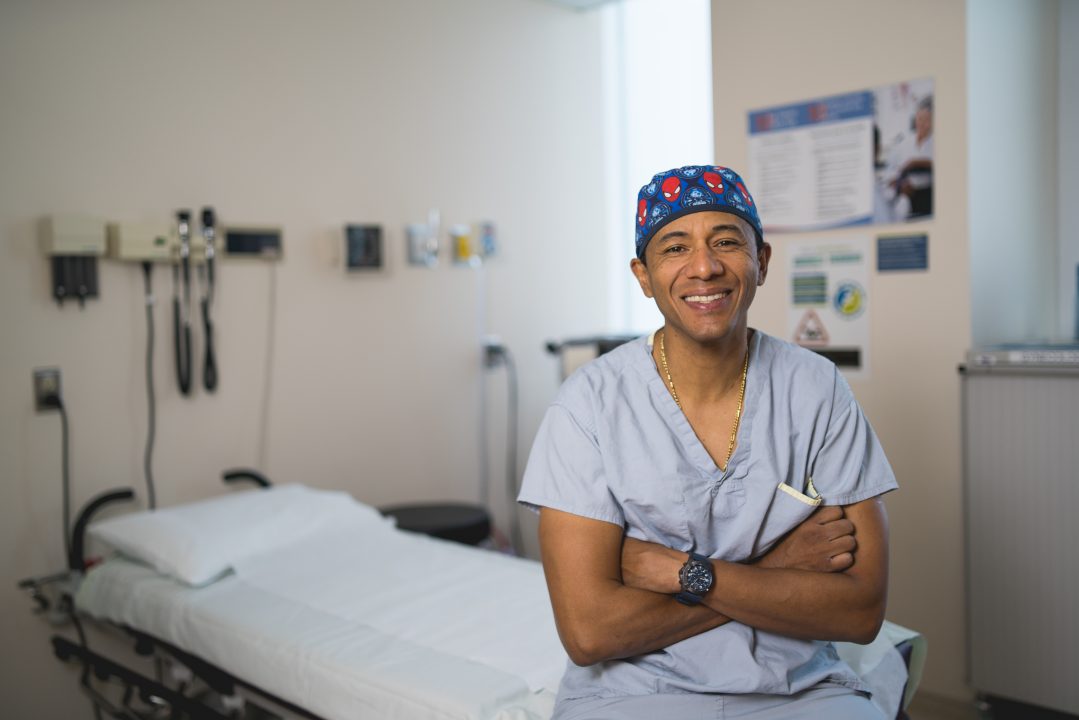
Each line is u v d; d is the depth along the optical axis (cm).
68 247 245
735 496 135
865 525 134
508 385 376
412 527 289
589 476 134
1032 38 272
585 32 398
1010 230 261
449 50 348
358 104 320
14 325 243
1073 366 218
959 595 247
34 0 244
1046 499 227
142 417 269
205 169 280
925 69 239
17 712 247
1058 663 228
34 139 245
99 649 260
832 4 253
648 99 393
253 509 249
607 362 144
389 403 334
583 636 128
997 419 232
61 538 254
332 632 187
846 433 136
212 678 197
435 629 188
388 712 161
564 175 392
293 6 301
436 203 345
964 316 239
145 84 266
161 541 227
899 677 160
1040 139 279
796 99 262
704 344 133
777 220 268
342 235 311
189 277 275
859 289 255
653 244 132
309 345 309
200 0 278
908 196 245
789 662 131
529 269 381
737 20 271
